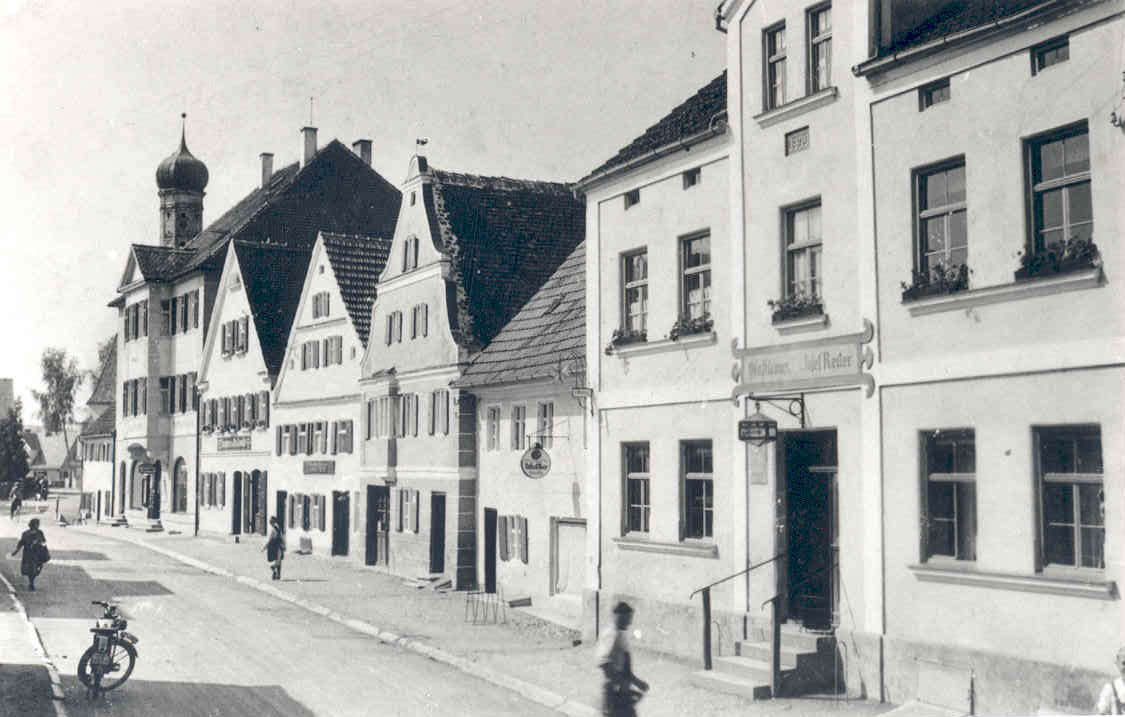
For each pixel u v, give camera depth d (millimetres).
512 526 25766
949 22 13586
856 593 14148
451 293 28938
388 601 25672
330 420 37531
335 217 51719
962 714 12273
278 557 30281
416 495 30422
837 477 15008
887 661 13516
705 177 17516
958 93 12906
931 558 13164
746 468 16297
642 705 13820
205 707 14078
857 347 14227
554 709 14617
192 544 43219
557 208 32625
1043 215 12078
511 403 25891
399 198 53500
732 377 16656
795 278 15734
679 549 17672
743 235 16547
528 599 24484
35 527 27094
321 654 18641
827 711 13148
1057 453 11766
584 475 22500
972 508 12781
